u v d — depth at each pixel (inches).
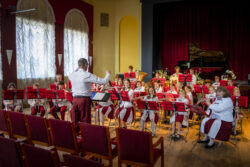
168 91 263.4
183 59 535.5
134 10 517.7
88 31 487.5
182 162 153.4
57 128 124.4
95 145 119.3
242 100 199.8
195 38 524.1
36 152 89.3
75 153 123.6
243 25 483.5
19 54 327.3
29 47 343.6
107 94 157.9
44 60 372.2
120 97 205.5
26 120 138.1
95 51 516.7
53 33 387.9
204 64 439.5
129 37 533.3
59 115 285.4
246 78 487.8
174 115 202.2
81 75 145.6
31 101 240.4
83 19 469.4
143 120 207.8
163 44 548.7
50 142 132.3
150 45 488.1
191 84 328.2
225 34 501.4
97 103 236.5
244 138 205.8
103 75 529.7
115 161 154.1
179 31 535.5
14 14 315.9
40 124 130.4
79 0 454.6
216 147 182.4
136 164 112.6
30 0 340.2
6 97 219.8
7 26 306.8
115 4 533.6
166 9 542.0
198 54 441.1
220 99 176.7
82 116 149.0
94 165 78.7
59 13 401.1
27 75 342.3
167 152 170.6
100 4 516.4
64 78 423.2
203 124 185.3
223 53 431.5
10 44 312.2
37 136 134.6
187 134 215.8
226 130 171.6
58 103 239.1
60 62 403.5
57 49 402.9
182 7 527.2
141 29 498.3
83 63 148.7
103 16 520.7
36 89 230.7
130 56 535.5
